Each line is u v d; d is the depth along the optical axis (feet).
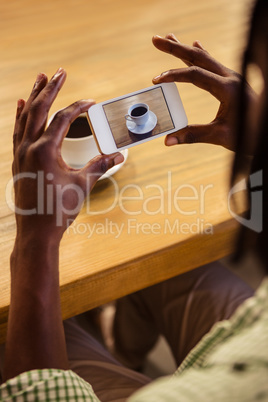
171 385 1.61
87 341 3.52
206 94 3.52
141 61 3.76
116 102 2.80
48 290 2.23
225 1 4.26
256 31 1.68
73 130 3.09
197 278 3.60
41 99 2.48
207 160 3.19
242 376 1.52
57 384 2.00
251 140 2.00
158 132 2.84
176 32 3.99
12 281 2.30
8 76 3.68
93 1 4.28
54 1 4.30
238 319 1.82
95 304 2.87
